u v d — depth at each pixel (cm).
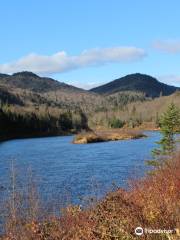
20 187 1215
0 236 927
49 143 10762
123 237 895
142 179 1471
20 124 16212
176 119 3042
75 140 10456
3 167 4450
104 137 10769
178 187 1169
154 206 1020
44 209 1095
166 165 1644
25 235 901
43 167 4669
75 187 2866
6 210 977
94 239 902
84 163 5106
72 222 977
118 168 4238
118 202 1137
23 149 8481
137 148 7231
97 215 1047
